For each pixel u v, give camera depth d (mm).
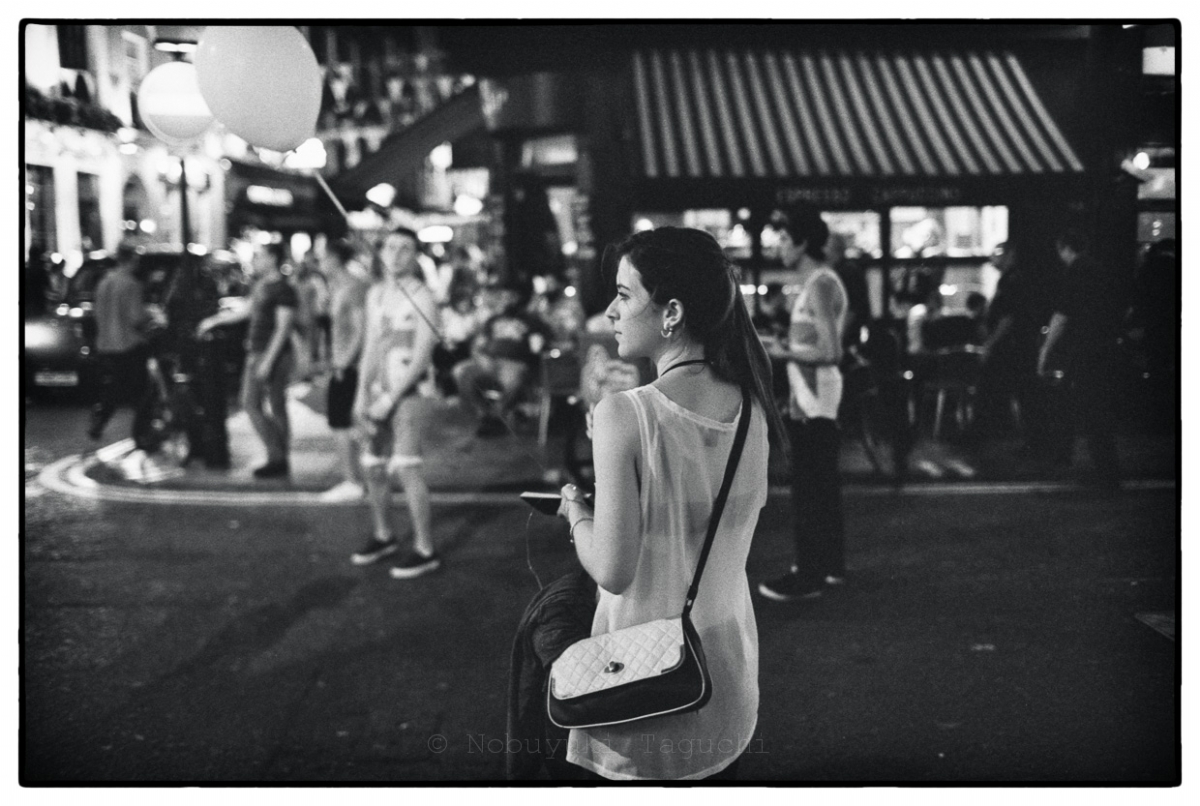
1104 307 8148
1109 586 5461
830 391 5277
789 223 5234
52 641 4867
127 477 8344
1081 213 9023
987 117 9828
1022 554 5996
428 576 5777
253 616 5199
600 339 7645
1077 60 9570
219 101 3355
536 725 2406
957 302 10344
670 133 10375
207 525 6879
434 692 4316
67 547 6383
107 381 9680
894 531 6492
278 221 13430
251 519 7023
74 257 11602
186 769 3734
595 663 2232
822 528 5336
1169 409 8211
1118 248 8727
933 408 8836
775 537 6320
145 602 5383
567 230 12141
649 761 2271
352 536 6598
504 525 6734
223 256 13039
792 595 5336
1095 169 9102
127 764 3758
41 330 11320
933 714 4102
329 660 4648
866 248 10359
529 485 7781
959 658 4617
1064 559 5898
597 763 2289
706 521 2246
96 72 10570
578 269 10578
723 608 2273
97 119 11227
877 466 7984
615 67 10570
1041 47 9875
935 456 8406
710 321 2291
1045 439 8117
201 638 4910
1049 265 8820
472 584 5629
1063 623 4965
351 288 7254
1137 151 9039
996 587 5469
